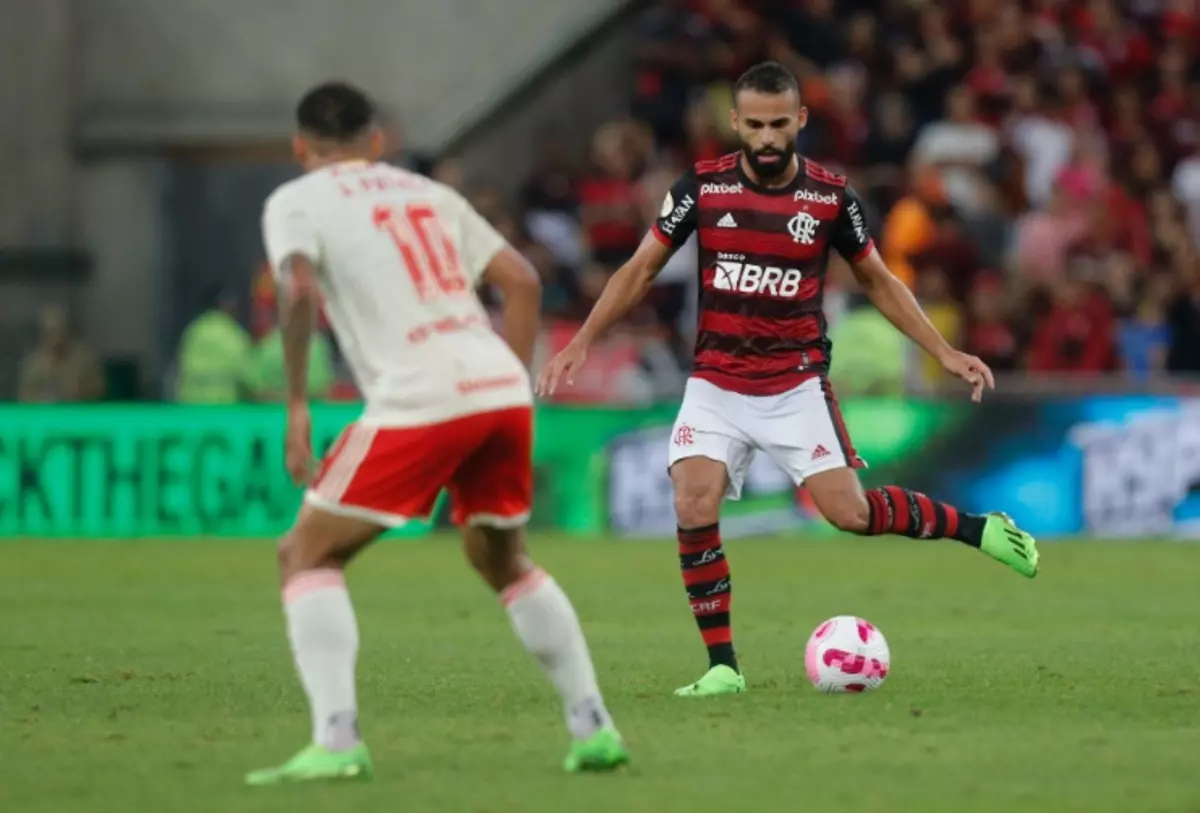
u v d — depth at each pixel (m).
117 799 20.75
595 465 63.56
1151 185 78.44
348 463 21.25
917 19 81.94
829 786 21.33
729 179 28.98
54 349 72.31
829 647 28.73
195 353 70.88
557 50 82.25
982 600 44.84
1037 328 69.44
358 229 21.47
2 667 32.34
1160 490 63.00
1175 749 23.75
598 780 21.64
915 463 63.28
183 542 61.41
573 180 77.06
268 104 84.38
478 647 35.41
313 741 23.69
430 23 83.62
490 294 70.56
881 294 29.73
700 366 29.61
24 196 84.44
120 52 84.88
